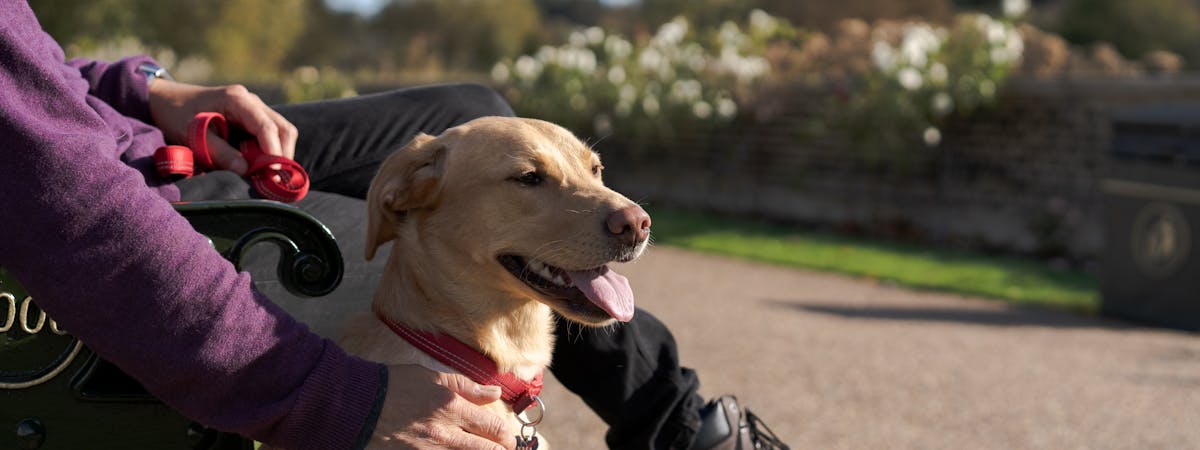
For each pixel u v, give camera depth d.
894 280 7.75
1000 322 6.33
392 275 2.38
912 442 3.94
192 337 1.72
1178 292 6.25
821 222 10.80
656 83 12.08
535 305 2.46
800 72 11.88
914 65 9.70
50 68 1.73
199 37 32.66
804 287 7.48
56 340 1.80
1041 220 9.00
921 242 9.80
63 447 1.83
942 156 9.77
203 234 1.85
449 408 1.89
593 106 12.79
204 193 2.29
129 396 1.84
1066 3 34.38
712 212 11.89
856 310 6.62
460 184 2.32
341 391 1.82
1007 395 4.62
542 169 2.33
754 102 11.31
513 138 2.36
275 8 36.12
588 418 4.16
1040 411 4.38
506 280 2.32
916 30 9.94
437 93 3.01
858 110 10.14
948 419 4.24
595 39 13.33
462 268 2.33
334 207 2.54
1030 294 7.29
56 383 1.81
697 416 2.87
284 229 1.86
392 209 2.33
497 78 14.02
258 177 2.46
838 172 10.60
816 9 33.53
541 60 13.30
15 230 1.64
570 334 2.70
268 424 1.79
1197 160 6.05
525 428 2.43
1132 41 31.66
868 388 4.70
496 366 2.37
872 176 10.30
